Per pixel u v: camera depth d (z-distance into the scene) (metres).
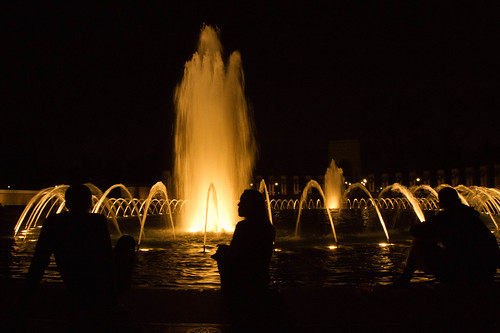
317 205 38.88
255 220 4.02
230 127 18.09
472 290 4.16
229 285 4.01
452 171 42.69
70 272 3.56
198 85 18.06
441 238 4.33
